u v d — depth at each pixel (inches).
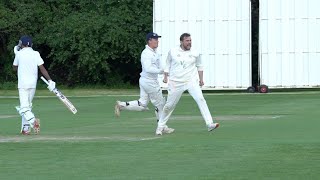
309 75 5329.7
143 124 2987.2
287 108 3757.4
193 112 3631.9
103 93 5605.3
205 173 1657.2
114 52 6131.9
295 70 5334.6
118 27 6067.9
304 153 1947.6
